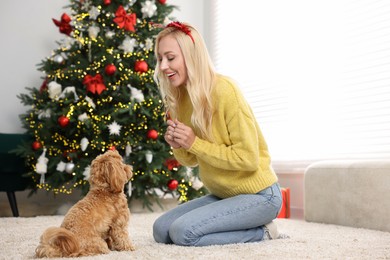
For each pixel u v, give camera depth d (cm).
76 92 415
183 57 232
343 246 227
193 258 190
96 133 401
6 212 466
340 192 333
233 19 541
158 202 445
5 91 488
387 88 376
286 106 463
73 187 416
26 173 419
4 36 491
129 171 209
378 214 303
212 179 242
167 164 415
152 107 418
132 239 257
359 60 396
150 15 433
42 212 473
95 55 420
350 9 405
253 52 510
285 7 471
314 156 432
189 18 580
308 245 228
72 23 477
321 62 429
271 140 479
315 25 437
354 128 399
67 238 187
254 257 194
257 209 233
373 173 309
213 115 236
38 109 429
